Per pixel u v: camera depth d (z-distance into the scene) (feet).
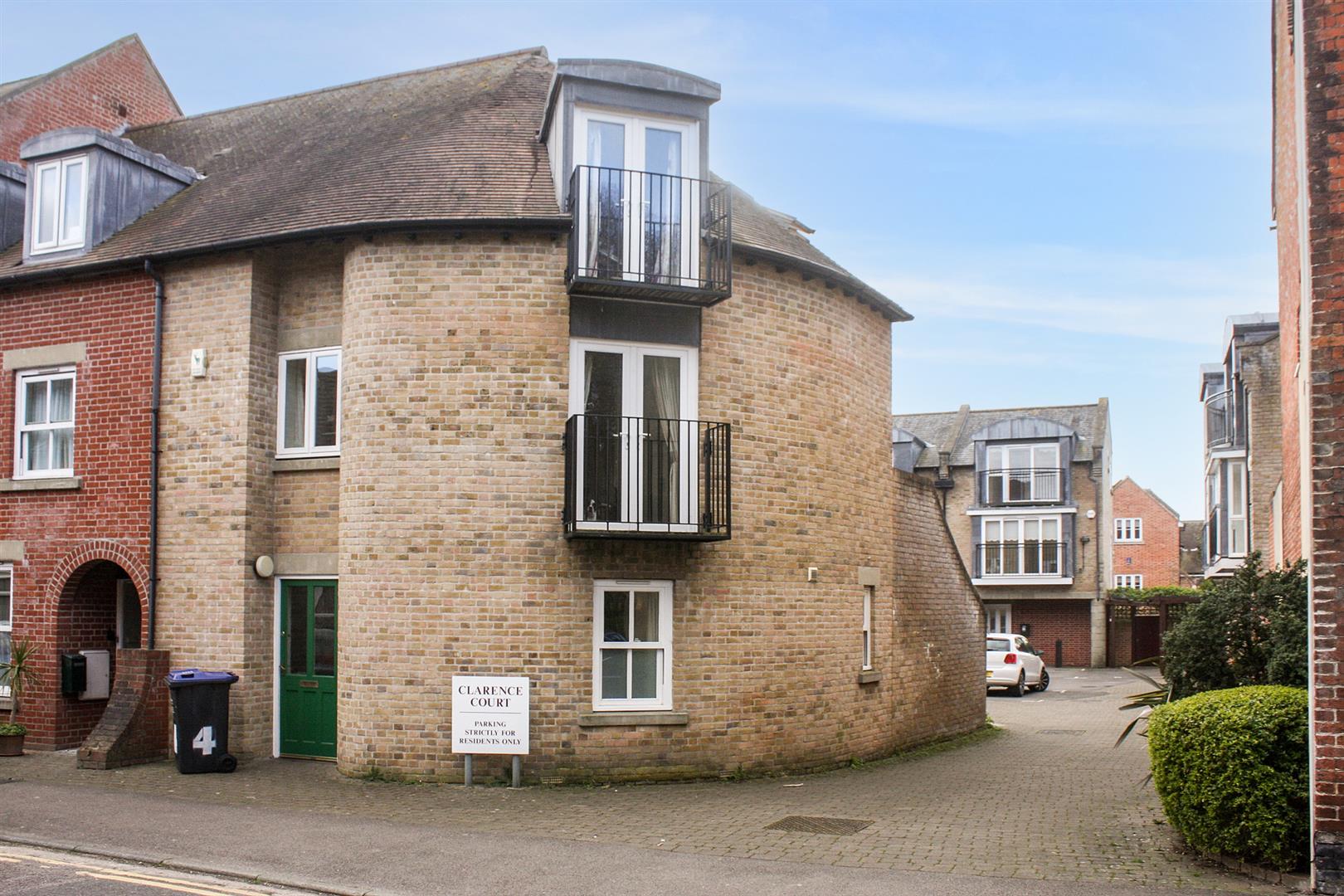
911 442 140.26
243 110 61.77
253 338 42.57
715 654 40.40
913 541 53.11
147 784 37.63
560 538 38.86
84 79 61.62
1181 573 174.81
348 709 39.14
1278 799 25.48
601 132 40.93
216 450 42.63
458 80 55.36
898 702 50.21
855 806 35.63
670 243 40.06
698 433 40.24
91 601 46.55
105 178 47.62
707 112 41.86
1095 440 134.92
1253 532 75.41
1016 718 72.69
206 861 27.07
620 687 39.45
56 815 32.32
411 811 33.32
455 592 38.47
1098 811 35.19
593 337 39.70
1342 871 24.20
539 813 33.32
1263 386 75.92
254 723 41.81
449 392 39.14
